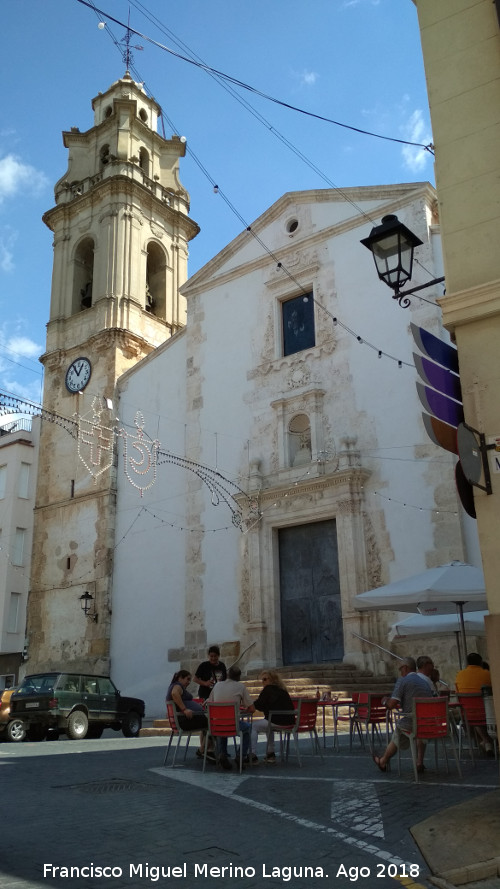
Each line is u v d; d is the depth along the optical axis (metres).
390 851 5.89
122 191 31.61
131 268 31.00
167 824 6.70
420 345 8.03
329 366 23.06
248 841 6.16
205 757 10.09
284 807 7.47
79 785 8.91
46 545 29.09
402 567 19.97
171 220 33.81
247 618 22.70
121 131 33.03
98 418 28.83
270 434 23.92
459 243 8.38
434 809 7.21
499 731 6.77
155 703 24.09
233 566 23.55
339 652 21.12
